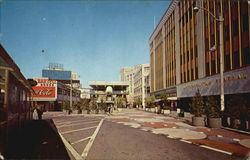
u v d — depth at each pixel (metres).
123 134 10.70
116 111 42.03
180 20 32.62
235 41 18.83
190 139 9.26
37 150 6.84
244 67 16.98
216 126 13.18
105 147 7.59
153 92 50.47
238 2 18.42
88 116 26.34
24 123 14.11
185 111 30.39
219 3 21.58
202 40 25.03
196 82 26.25
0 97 7.93
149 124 15.84
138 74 85.12
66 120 19.61
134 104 79.62
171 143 8.33
